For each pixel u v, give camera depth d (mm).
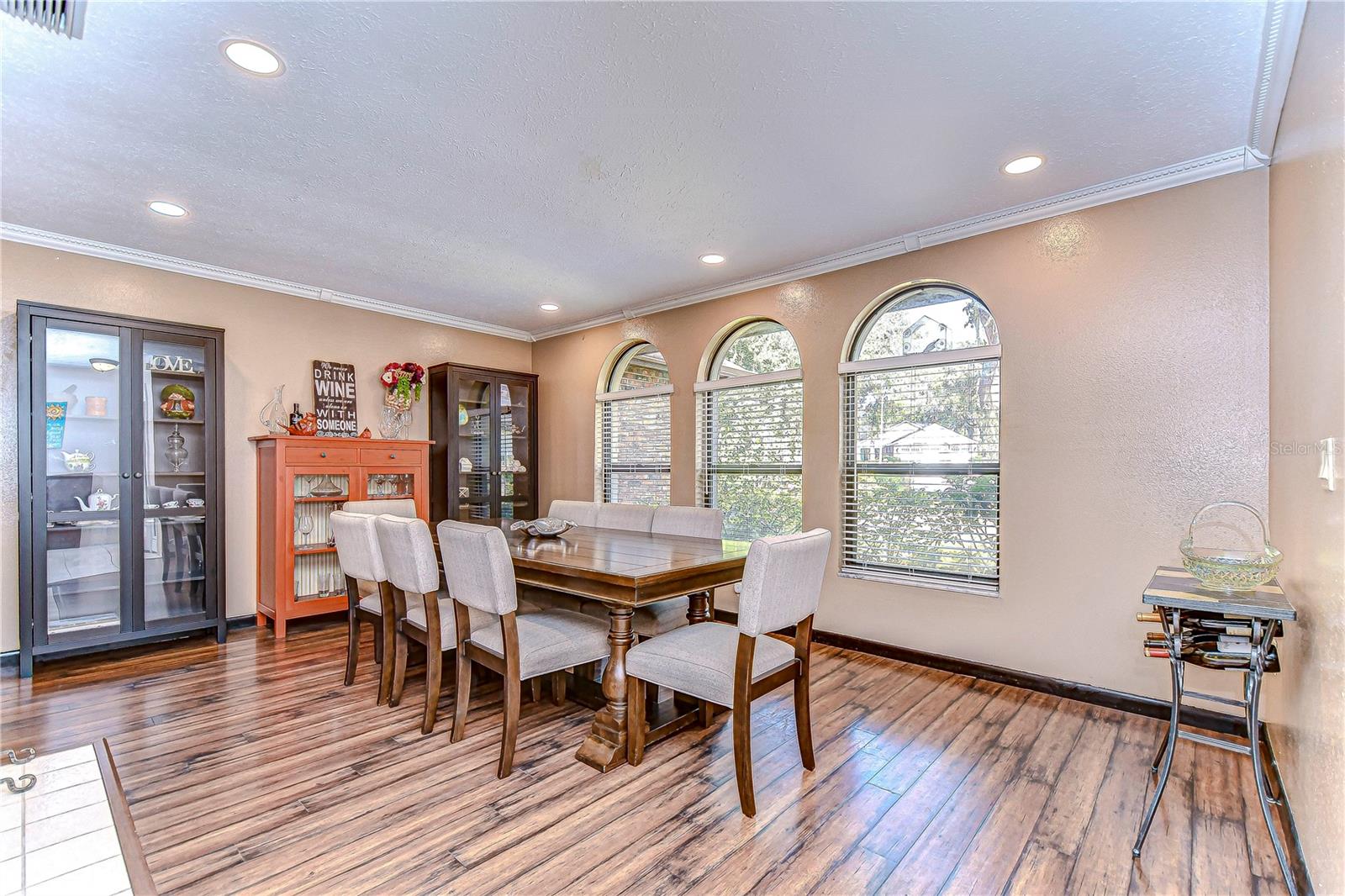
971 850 1757
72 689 2961
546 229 3246
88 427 3320
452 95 2059
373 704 2801
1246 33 1738
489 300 4664
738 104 2109
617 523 3662
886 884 1611
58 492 3223
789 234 3309
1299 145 1821
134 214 3057
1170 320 2621
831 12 1669
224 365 3906
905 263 3445
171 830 1824
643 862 1691
